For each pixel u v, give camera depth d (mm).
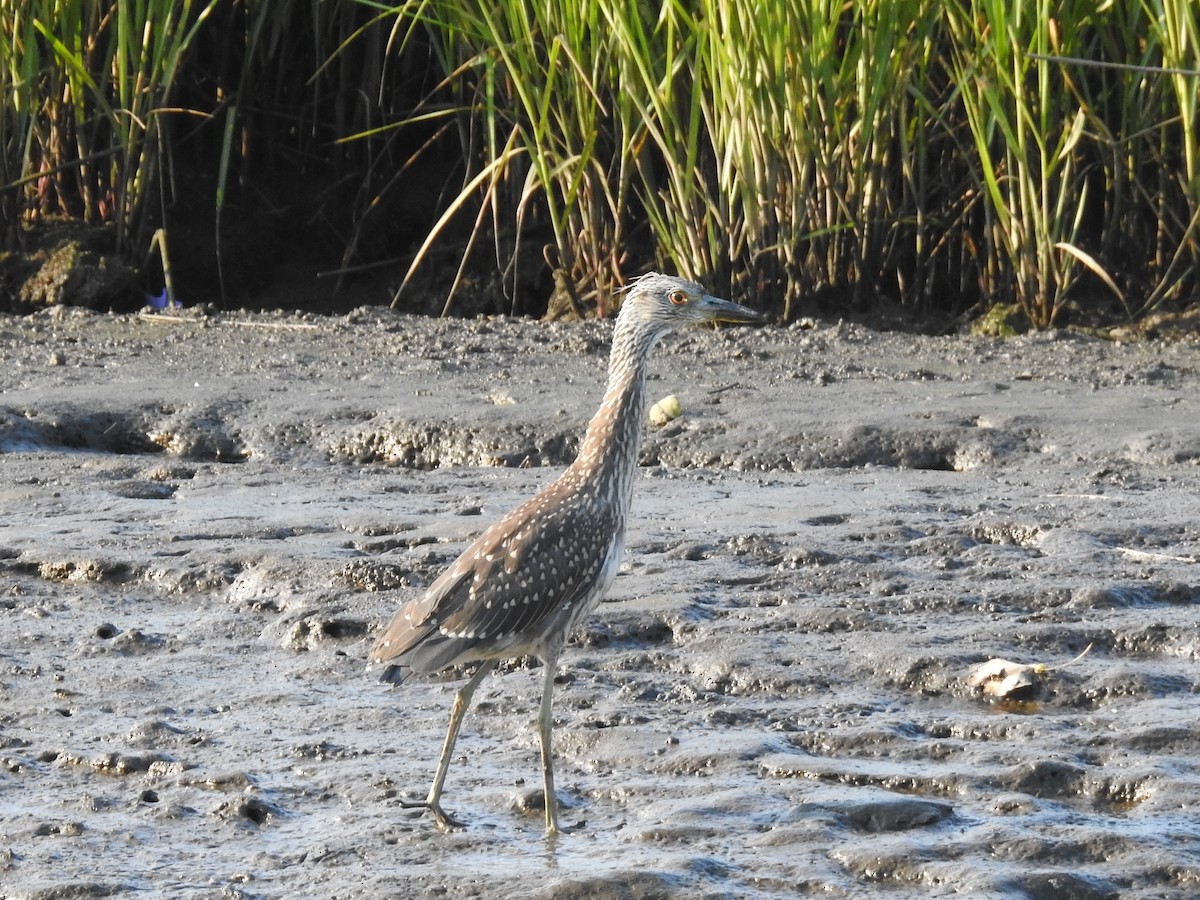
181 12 20734
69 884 6039
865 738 7340
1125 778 6781
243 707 7984
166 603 9734
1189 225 17766
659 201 19438
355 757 7340
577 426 13430
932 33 18234
